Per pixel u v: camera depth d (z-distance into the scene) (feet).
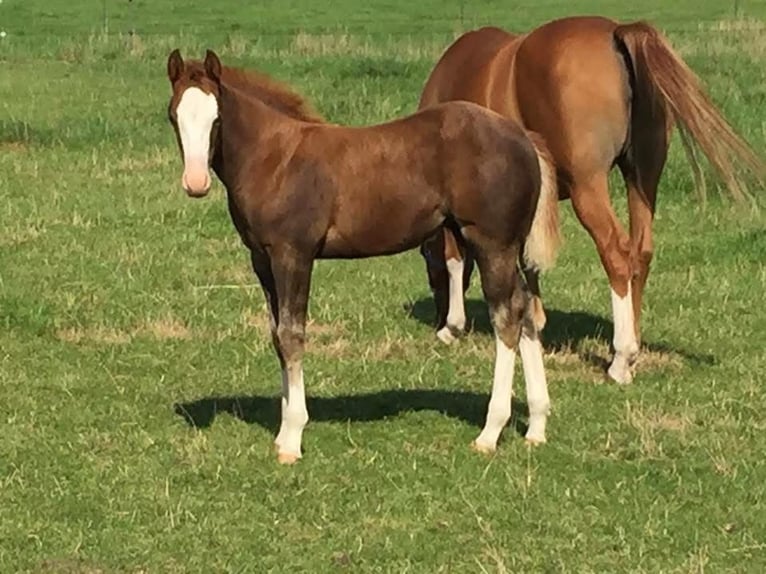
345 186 22.63
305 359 29.32
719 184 34.94
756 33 84.33
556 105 27.89
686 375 28.32
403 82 66.74
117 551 19.75
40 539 20.11
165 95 65.67
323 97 61.98
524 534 20.38
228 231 40.83
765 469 22.94
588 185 27.86
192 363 29.09
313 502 21.56
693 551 19.77
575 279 36.32
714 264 37.32
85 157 51.26
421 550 19.80
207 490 22.06
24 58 79.25
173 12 107.45
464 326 31.68
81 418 25.43
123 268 36.32
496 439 23.86
